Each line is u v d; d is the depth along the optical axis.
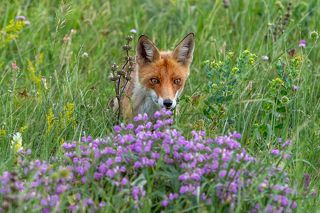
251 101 12.20
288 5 15.70
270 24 15.08
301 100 12.54
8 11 16.59
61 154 10.23
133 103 12.46
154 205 9.05
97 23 17.08
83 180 9.22
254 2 16.88
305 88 12.83
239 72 12.31
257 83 13.23
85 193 8.97
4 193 8.58
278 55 14.15
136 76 12.71
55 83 13.41
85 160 9.57
